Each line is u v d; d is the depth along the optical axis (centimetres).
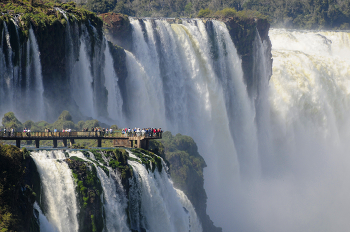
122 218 5475
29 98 7656
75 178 4928
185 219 6975
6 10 7738
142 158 6269
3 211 4169
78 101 8638
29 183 4572
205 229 8762
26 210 4356
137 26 10319
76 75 8619
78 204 4891
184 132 10825
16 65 7419
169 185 6831
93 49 8788
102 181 5262
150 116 10125
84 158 5344
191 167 8794
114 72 9312
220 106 11519
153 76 10400
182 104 10906
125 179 5628
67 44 8219
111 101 9244
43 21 7750
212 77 11412
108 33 9825
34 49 7712
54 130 6431
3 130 5972
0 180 4228
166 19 11519
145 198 5975
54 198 4766
